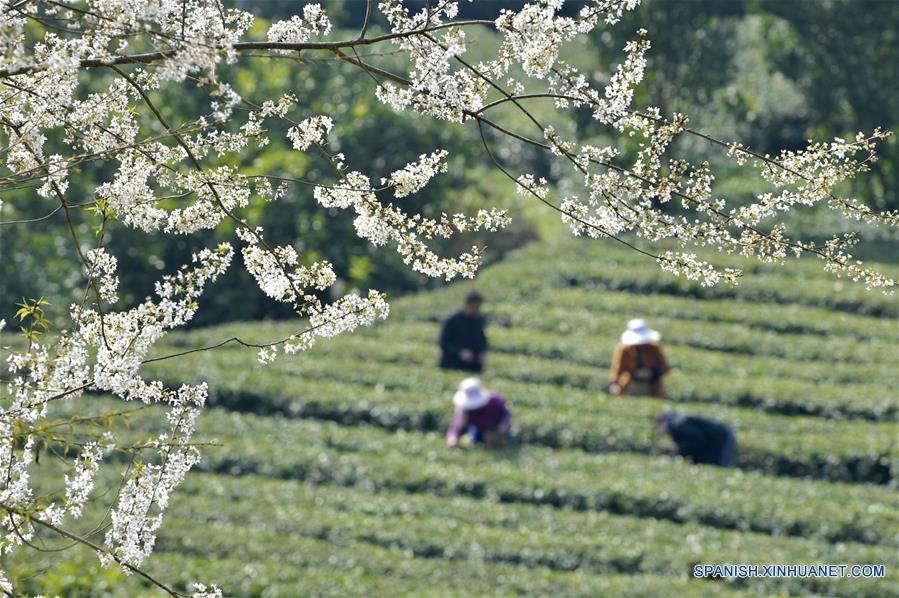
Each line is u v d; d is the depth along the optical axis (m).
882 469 34.16
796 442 34.91
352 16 87.31
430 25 8.09
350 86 59.38
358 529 28.27
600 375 42.31
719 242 7.95
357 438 35.66
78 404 36.31
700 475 32.25
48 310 46.12
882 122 71.00
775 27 75.19
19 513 7.56
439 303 52.28
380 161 58.09
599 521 29.17
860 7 69.81
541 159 79.56
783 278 54.97
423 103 8.23
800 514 29.38
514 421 36.38
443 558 27.38
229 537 27.12
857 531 28.80
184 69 6.99
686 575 26.34
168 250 53.00
